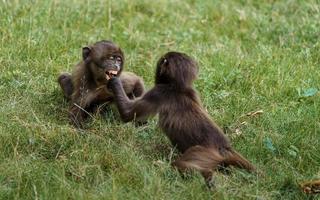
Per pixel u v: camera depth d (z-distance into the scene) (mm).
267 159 12367
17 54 16000
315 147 12688
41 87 14680
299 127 13445
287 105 14641
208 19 20031
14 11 18406
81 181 11164
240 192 11031
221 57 16844
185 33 18562
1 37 16859
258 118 13859
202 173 11234
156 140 12922
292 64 16578
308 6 20422
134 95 14219
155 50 17297
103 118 13727
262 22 19625
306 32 18766
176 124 11992
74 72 13883
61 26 18219
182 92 12164
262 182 11438
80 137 12445
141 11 20281
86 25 18531
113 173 11219
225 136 12102
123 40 17828
